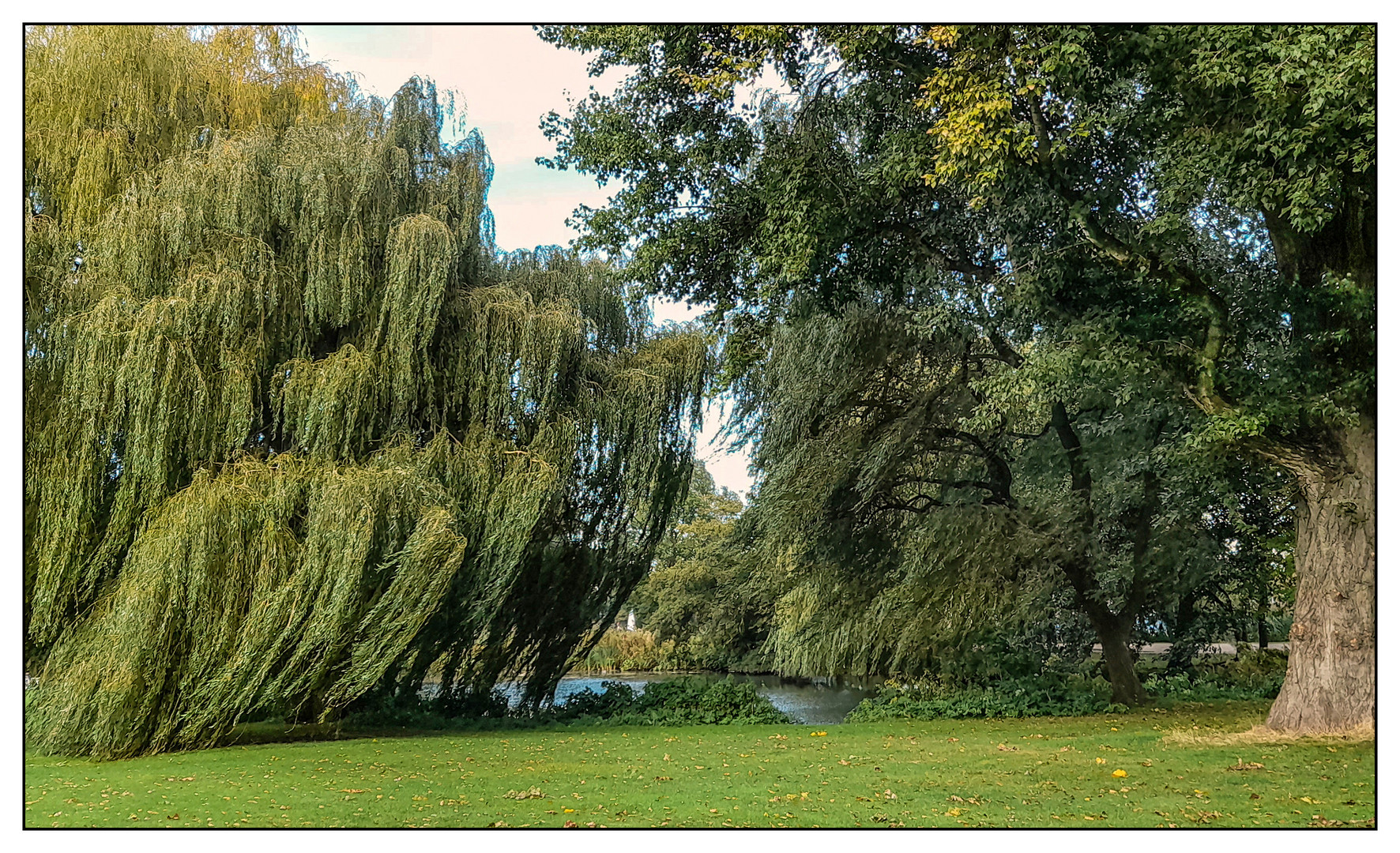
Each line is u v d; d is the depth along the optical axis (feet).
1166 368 38.55
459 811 26.81
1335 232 37.37
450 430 50.80
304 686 42.27
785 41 41.45
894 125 45.93
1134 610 57.77
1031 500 60.34
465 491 47.78
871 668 73.36
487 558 47.57
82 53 48.93
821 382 57.06
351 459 44.96
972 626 58.34
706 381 57.26
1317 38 28.40
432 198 50.83
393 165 49.90
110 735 37.32
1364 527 36.88
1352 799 26.00
